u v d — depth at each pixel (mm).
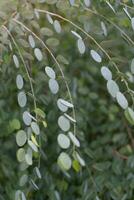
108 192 1078
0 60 848
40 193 1085
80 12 949
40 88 1028
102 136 1259
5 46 850
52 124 1144
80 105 1251
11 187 1064
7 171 1111
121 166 1111
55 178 1143
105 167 1093
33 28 1007
